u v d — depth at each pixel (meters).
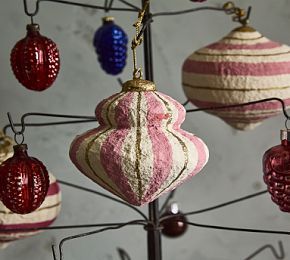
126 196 0.59
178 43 0.87
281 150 0.63
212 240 0.90
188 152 0.58
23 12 0.82
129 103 0.58
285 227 0.91
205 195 0.89
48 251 0.86
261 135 0.89
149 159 0.57
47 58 0.65
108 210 0.88
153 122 0.58
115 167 0.57
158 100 0.58
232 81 0.69
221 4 0.86
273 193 0.64
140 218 0.89
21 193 0.63
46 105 0.85
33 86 0.66
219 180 0.89
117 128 0.59
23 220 0.70
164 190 0.59
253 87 0.68
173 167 0.57
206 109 0.69
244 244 0.91
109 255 0.88
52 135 0.85
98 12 0.84
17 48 0.66
